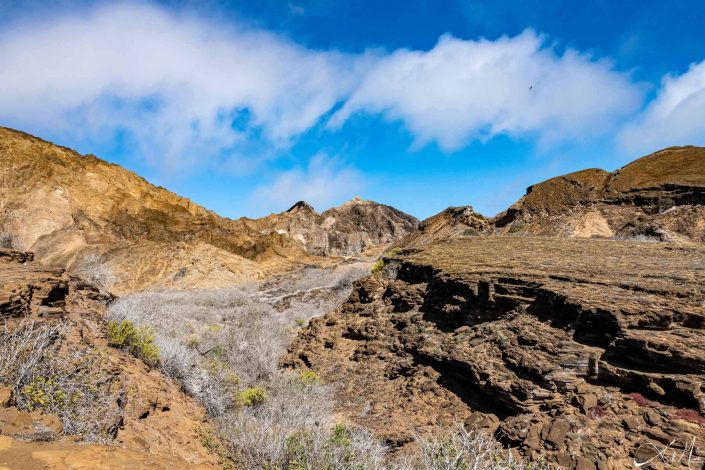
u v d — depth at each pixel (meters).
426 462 5.70
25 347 5.39
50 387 4.95
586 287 8.90
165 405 6.81
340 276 34.22
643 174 35.69
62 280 9.81
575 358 7.16
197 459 5.71
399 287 14.82
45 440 3.78
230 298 31.33
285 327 20.59
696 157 34.59
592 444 5.74
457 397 8.69
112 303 13.29
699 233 24.06
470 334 9.97
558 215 35.28
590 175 39.00
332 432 7.62
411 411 8.89
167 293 33.81
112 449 3.92
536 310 9.08
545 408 6.84
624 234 27.86
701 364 5.88
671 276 9.09
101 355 7.04
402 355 11.36
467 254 15.57
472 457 5.63
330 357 13.08
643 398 6.21
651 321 7.00
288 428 7.55
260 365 12.70
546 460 5.76
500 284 10.25
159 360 8.52
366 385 10.82
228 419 7.68
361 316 15.04
